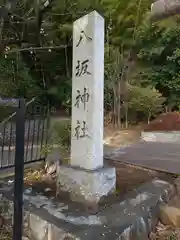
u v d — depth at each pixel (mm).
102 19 2234
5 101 1401
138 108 6863
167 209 2117
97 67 2168
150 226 1970
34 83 6750
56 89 6488
